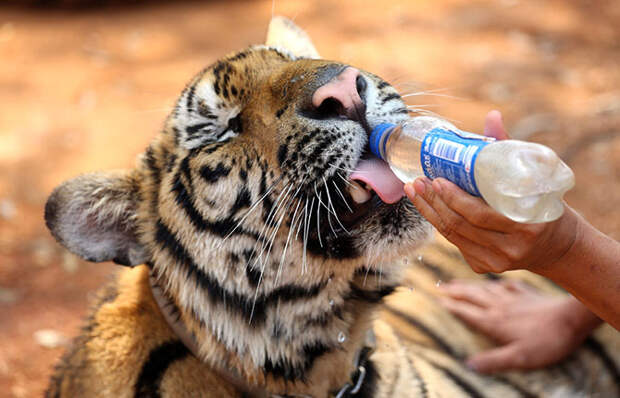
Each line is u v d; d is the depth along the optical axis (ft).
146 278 8.95
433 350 11.00
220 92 8.46
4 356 12.89
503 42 26.25
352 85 7.70
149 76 26.08
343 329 8.45
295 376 8.38
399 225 7.91
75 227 8.39
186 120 8.62
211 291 8.20
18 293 14.90
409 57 25.14
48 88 25.68
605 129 18.53
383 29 28.17
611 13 28.68
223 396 8.32
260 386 8.42
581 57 24.76
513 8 29.63
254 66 8.62
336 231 7.95
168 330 8.64
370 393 8.69
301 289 8.20
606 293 6.44
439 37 27.02
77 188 8.30
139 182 8.77
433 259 12.16
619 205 15.33
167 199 8.37
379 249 7.94
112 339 8.55
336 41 27.22
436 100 21.16
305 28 28.91
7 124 22.94
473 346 11.31
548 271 6.50
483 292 11.50
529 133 18.83
